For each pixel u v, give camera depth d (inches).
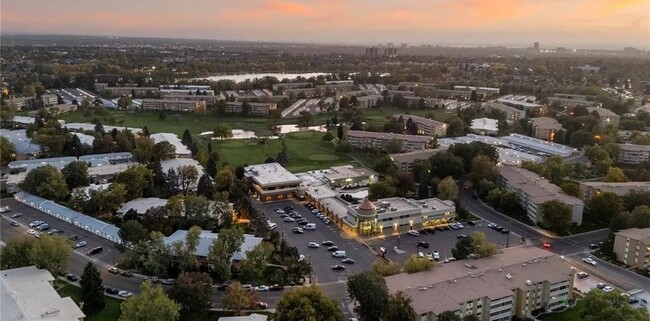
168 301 7480.3
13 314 6988.2
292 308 7317.9
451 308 7721.5
